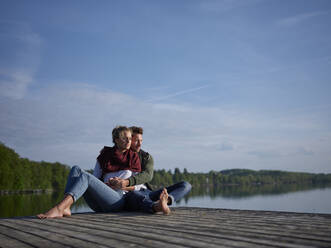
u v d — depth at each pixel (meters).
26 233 2.63
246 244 1.99
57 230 2.73
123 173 4.14
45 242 2.24
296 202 53.97
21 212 30.00
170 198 3.97
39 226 2.98
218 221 3.07
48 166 102.75
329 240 2.02
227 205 49.06
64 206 3.61
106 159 4.16
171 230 2.58
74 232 2.61
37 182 93.00
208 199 64.31
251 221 3.02
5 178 70.94
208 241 2.11
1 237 2.48
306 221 2.90
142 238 2.29
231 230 2.51
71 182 3.76
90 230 2.69
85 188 3.74
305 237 2.13
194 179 192.38
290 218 3.16
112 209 4.01
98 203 3.95
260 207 45.19
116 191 4.08
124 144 4.11
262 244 1.98
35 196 64.38
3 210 31.72
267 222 2.91
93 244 2.14
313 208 43.44
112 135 4.20
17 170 76.56
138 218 3.43
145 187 4.41
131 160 4.21
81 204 38.28
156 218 3.41
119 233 2.52
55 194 76.88
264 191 106.88
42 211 30.80
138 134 4.32
